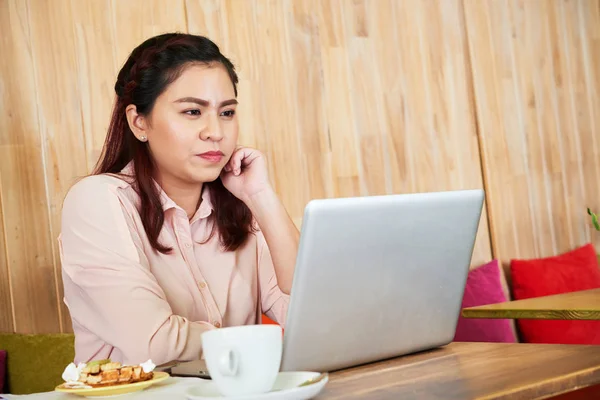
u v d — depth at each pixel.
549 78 4.12
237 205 1.88
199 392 0.97
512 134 3.93
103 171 1.84
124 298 1.51
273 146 3.12
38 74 2.65
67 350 2.34
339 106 3.34
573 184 4.16
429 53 3.68
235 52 3.06
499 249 3.79
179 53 1.75
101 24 2.77
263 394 0.89
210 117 1.74
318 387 0.94
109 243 1.58
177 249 1.75
